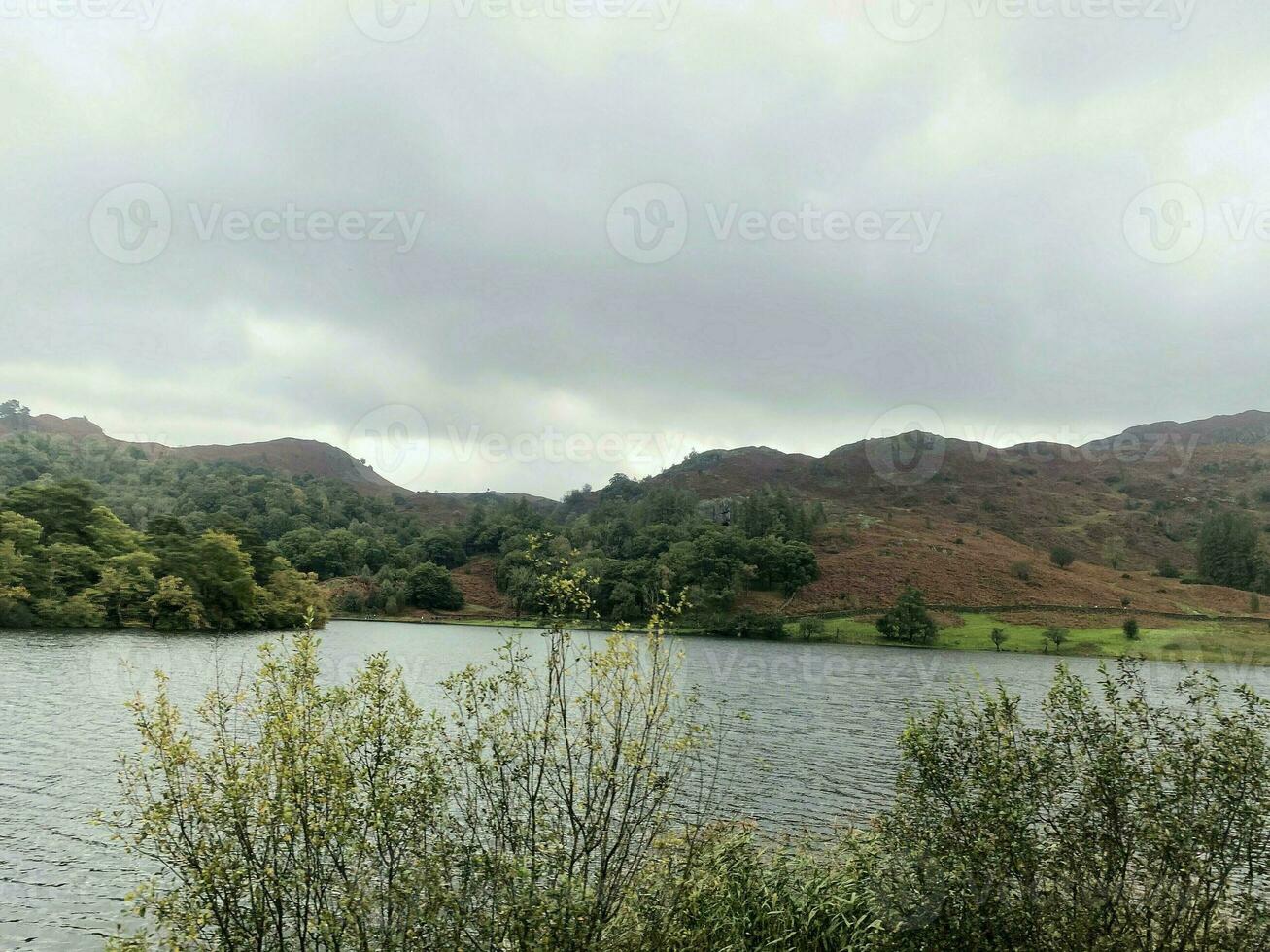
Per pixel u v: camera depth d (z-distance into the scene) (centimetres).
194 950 683
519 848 732
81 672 4869
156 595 8062
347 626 11525
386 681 746
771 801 2275
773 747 3412
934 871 788
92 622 7875
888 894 842
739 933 982
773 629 9644
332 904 695
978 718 842
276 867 676
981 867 762
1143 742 784
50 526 9500
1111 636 8444
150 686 4341
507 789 753
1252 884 734
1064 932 743
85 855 1916
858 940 950
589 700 754
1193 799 752
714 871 1009
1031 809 771
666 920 823
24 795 2423
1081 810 781
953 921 769
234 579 8975
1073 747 808
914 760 841
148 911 923
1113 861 756
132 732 3378
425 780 730
